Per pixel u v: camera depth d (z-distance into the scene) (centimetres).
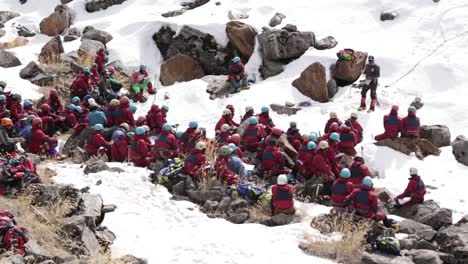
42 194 1066
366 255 991
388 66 1980
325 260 983
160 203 1182
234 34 2181
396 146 1562
